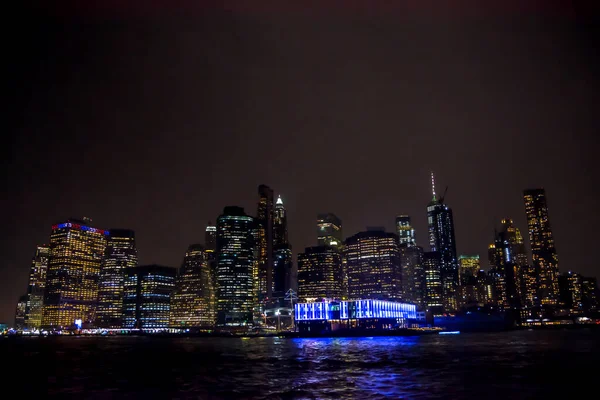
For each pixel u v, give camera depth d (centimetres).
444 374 11288
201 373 12731
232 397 8581
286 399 8275
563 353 17275
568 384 9494
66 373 13388
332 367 13600
